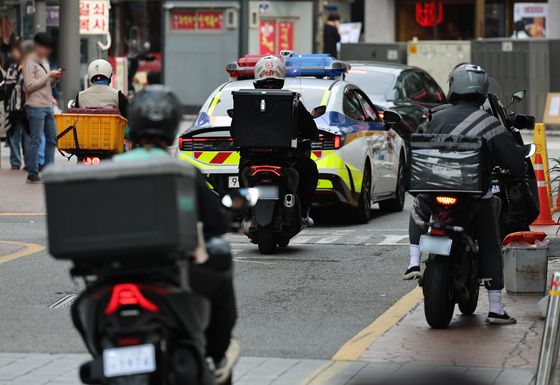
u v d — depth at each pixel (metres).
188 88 105.62
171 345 16.69
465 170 26.31
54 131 60.53
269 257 38.25
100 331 16.52
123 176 16.03
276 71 39.38
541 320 28.53
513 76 97.06
